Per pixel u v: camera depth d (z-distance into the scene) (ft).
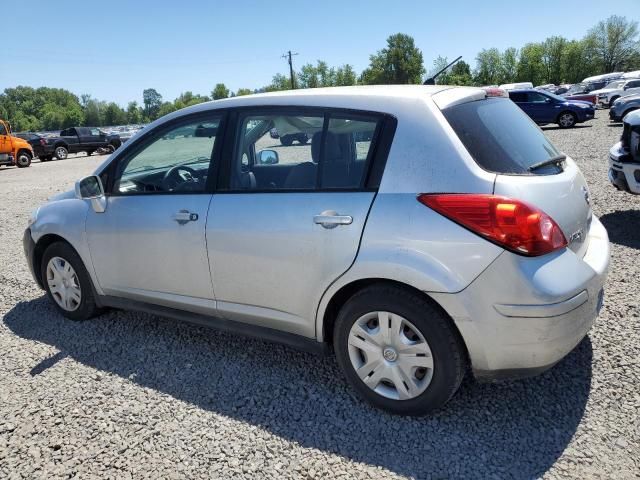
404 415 8.42
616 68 279.69
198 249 9.94
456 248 7.41
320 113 8.87
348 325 8.57
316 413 8.73
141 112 511.81
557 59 288.30
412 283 7.64
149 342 11.65
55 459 7.89
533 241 7.23
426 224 7.59
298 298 8.94
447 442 7.82
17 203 33.58
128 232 10.95
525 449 7.57
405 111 8.15
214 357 10.82
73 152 89.81
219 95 354.74
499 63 298.56
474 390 9.08
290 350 10.98
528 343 7.37
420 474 7.22
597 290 8.05
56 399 9.52
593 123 68.85
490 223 7.23
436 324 7.74
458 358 7.80
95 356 11.12
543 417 8.26
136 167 11.10
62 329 12.55
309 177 8.86
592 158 34.37
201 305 10.36
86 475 7.54
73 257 12.32
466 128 7.98
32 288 15.69
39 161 90.43
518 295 7.23
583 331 7.83
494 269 7.27
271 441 8.08
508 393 8.94
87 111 474.90
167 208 10.35
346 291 8.70
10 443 8.32
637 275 13.65
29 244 13.12
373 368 8.48
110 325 12.63
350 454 7.70
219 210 9.63
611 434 7.76
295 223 8.69
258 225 9.09
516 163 8.00
